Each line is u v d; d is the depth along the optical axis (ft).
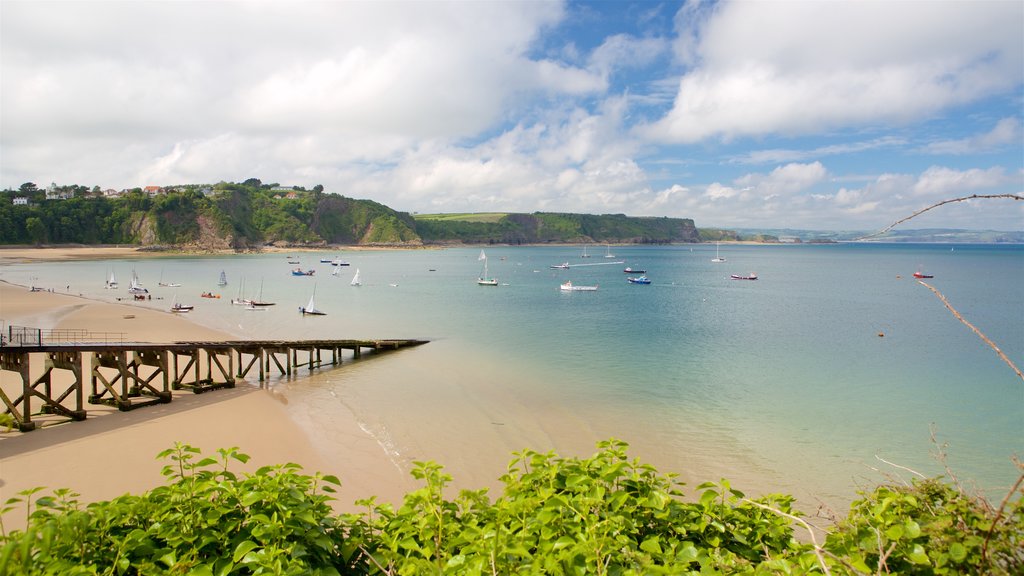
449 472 55.98
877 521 13.52
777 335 152.46
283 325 172.86
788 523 16.17
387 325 173.37
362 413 77.36
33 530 11.00
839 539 13.79
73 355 66.64
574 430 70.59
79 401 66.64
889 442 67.05
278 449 60.85
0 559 9.98
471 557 13.11
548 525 15.01
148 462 54.03
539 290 307.58
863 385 95.86
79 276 344.49
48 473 50.85
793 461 60.59
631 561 13.71
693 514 15.87
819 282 358.43
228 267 461.78
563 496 15.47
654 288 320.70
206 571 12.24
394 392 90.43
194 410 73.72
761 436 68.80
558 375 103.65
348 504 48.24
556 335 152.97
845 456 62.23
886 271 465.47
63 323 151.84
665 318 189.98
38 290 243.19
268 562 12.51
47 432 62.03
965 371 107.34
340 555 15.06
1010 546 11.32
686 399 86.33
